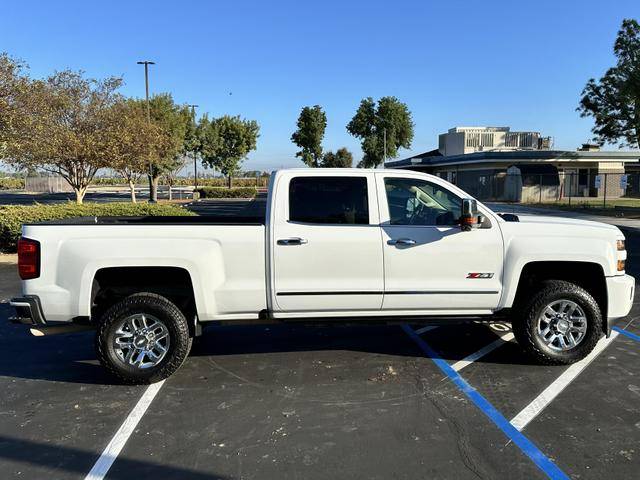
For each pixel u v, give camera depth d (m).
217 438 3.91
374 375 5.12
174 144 33.62
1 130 14.07
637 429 3.98
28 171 19.77
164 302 4.88
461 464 3.51
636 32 27.88
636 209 27.77
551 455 3.61
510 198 38.94
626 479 3.33
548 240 5.11
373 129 62.16
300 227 4.95
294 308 5.00
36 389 4.88
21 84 14.14
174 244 4.81
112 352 4.83
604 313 5.30
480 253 5.07
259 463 3.56
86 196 52.81
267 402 4.53
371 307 5.06
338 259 4.95
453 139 58.97
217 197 49.88
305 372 5.23
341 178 5.08
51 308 4.73
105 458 3.64
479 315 5.25
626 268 10.84
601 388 4.74
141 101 37.22
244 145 53.41
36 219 12.89
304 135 59.94
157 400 4.59
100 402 4.57
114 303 5.16
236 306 4.96
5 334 6.65
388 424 4.09
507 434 3.91
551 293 5.14
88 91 19.95
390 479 3.36
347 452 3.69
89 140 18.81
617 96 29.58
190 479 3.38
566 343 5.26
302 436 3.92
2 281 9.96
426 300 5.07
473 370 5.22
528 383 4.87
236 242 4.89
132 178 28.94
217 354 5.80
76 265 4.73
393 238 4.99
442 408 4.36
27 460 3.63
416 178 5.16
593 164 41.88
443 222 5.15
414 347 5.98
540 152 39.97
